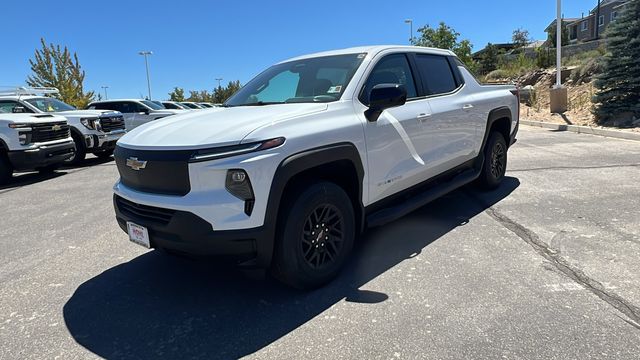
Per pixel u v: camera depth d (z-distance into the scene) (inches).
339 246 134.5
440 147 178.1
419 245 161.2
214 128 121.0
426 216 193.6
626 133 375.2
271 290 133.0
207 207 110.0
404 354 98.7
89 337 112.3
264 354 101.7
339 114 135.3
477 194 224.2
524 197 214.8
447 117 180.1
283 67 175.2
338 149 128.2
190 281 142.1
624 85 442.3
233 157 110.0
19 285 145.6
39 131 351.6
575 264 139.0
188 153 112.8
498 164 229.9
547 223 177.3
